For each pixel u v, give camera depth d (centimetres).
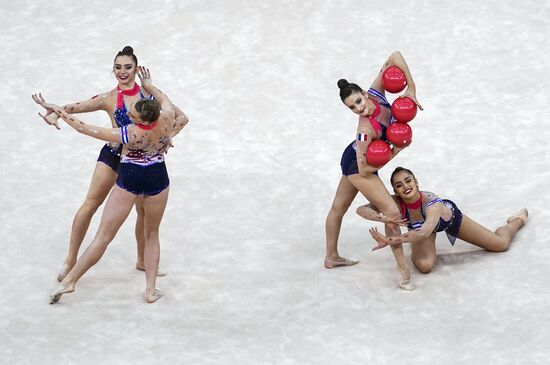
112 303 2464
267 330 2333
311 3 4069
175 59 3719
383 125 2417
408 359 2195
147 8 4075
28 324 2355
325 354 2225
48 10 4072
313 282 2553
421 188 2964
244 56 3734
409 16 3959
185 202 2948
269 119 3378
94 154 3209
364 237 2781
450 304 2417
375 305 2430
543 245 2645
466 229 2570
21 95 3512
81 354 2228
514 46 3725
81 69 3662
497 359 2180
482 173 3020
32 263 2627
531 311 2364
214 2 4106
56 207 2909
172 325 2361
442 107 3397
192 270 2622
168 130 2352
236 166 3133
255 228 2819
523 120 3288
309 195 2972
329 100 3475
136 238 2595
